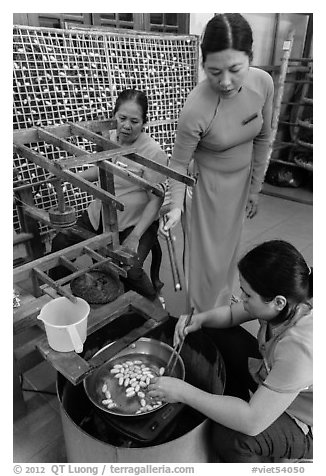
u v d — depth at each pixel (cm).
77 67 224
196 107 132
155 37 258
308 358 86
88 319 107
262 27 355
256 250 93
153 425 112
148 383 123
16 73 203
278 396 88
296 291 88
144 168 161
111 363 132
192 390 98
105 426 115
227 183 153
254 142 157
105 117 245
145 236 173
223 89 117
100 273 124
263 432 99
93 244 114
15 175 201
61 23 221
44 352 97
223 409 93
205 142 144
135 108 153
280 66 354
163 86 278
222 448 104
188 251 172
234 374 132
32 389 145
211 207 157
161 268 234
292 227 306
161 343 136
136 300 117
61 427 131
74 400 116
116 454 95
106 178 116
